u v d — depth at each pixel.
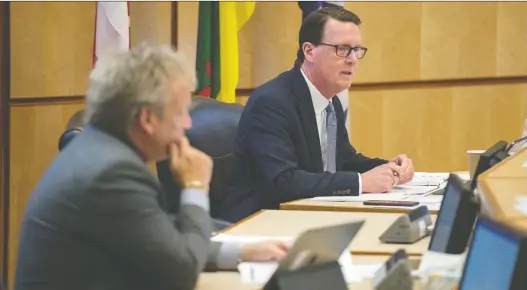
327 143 6.31
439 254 3.36
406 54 9.91
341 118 6.73
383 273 3.12
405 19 9.88
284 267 2.88
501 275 2.18
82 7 8.80
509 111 10.00
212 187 6.14
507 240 2.20
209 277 3.58
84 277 3.18
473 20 9.86
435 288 3.08
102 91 3.27
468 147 10.05
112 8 7.96
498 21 9.86
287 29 9.69
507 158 5.06
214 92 8.93
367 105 10.00
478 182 3.96
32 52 8.56
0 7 8.36
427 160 10.09
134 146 3.33
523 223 2.73
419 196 5.68
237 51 9.12
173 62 3.31
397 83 10.01
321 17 6.16
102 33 7.99
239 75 9.72
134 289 3.23
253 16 9.70
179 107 3.31
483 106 10.01
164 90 3.26
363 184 5.82
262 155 5.90
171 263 3.19
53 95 8.70
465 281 2.50
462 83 10.02
